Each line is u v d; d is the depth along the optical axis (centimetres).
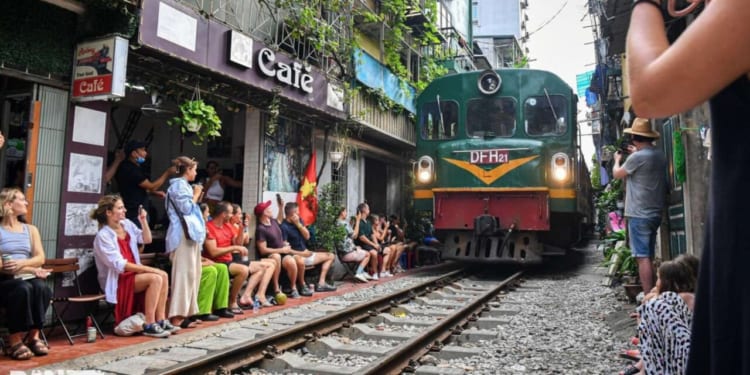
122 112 1009
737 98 81
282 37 917
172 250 587
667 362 271
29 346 465
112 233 554
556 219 1176
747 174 79
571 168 1087
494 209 1091
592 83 1727
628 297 730
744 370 78
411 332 597
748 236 79
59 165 564
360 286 984
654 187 589
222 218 700
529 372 448
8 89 565
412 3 1360
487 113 1179
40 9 542
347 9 1102
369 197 1504
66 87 570
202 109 718
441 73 1700
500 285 920
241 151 1054
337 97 1025
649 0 100
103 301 586
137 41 591
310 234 995
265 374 452
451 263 1491
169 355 471
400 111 1345
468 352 504
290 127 1004
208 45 702
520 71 1166
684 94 79
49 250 552
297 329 540
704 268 91
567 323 645
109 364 443
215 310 661
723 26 74
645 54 88
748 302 77
